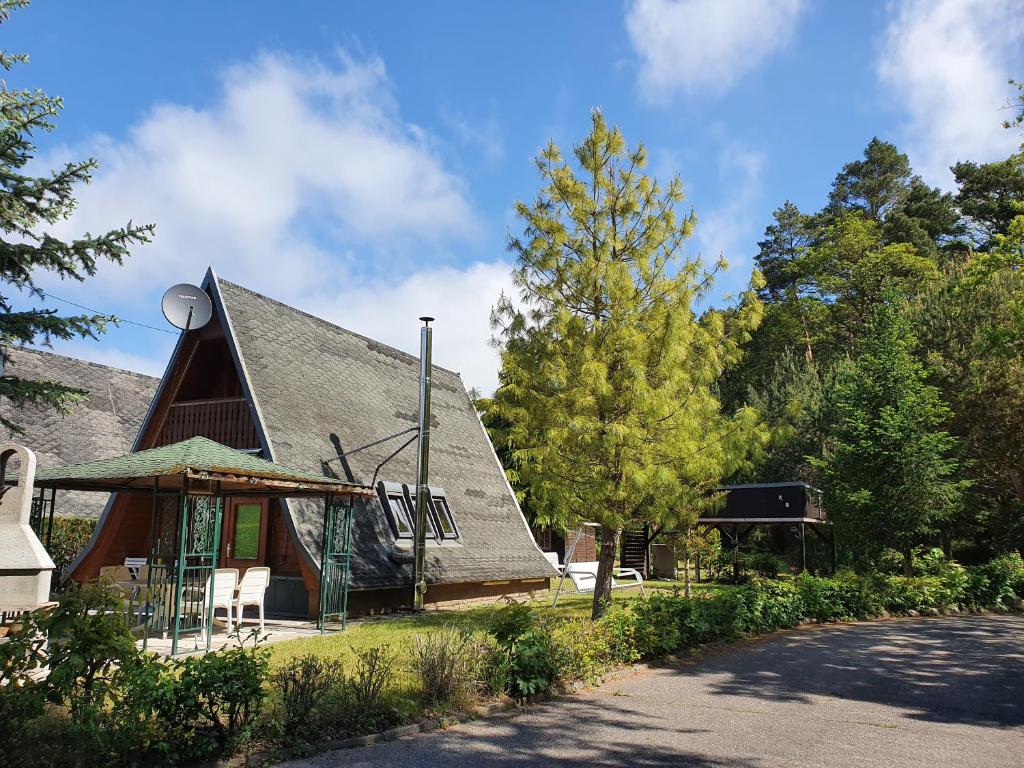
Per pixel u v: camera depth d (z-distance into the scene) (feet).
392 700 22.95
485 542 67.15
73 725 16.76
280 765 18.37
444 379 83.87
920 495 67.97
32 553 33.04
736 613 44.29
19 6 43.65
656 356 40.75
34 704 16.34
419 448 56.34
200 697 19.35
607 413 41.39
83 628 17.34
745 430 42.22
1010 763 19.86
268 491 44.73
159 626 36.45
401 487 59.16
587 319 44.70
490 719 23.63
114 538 54.80
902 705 27.07
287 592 49.78
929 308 97.81
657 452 40.52
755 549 104.78
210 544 53.62
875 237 171.53
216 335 55.93
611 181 45.24
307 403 56.44
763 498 84.69
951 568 69.72
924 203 176.65
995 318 86.94
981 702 27.84
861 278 159.02
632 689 28.96
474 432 81.46
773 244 199.11
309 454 52.31
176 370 56.03
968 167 169.68
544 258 44.75
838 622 54.49
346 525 45.62
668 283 43.78
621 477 40.47
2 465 35.40
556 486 41.37
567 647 29.25
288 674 21.89
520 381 44.06
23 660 17.02
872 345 73.41
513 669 26.58
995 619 59.26
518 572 68.03
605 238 44.88
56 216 44.32
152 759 17.25
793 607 51.70
